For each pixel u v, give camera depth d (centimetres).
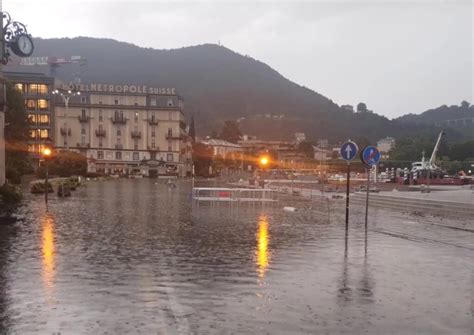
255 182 5569
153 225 1662
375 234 1477
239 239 1338
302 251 1141
